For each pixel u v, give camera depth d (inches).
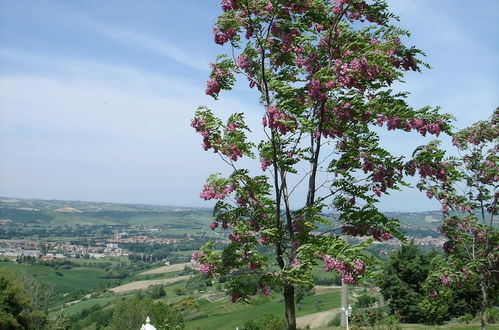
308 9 331.3
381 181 338.3
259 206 342.6
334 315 2135.8
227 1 331.6
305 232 320.2
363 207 342.0
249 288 341.1
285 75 379.6
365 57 305.4
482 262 480.1
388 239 338.6
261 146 362.6
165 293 4778.5
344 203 349.4
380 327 978.1
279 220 341.4
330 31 345.4
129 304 2476.6
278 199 341.4
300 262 298.4
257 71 372.5
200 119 335.6
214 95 371.2
